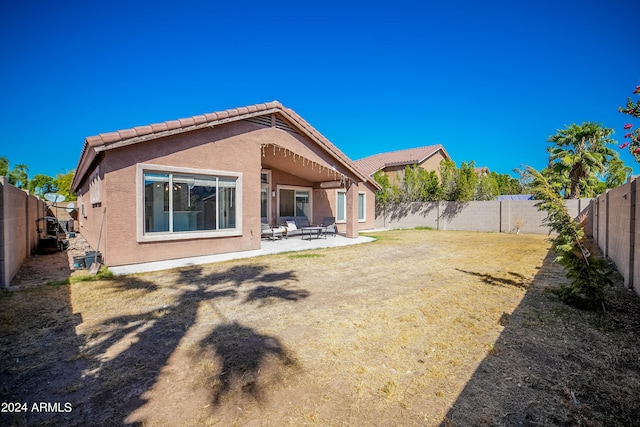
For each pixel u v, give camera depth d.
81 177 13.04
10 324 4.38
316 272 7.78
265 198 16.12
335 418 2.48
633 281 6.16
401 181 23.92
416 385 2.95
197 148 9.45
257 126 11.02
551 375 3.12
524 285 6.66
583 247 5.31
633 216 6.21
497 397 2.76
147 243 8.60
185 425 2.40
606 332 4.18
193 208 9.49
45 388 2.88
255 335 4.08
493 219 19.72
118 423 2.42
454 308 5.17
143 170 8.49
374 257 10.00
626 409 2.59
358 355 3.55
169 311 4.95
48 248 11.47
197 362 3.36
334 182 16.77
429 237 16.22
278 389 2.88
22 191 8.45
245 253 10.24
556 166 21.09
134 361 3.38
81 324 4.39
